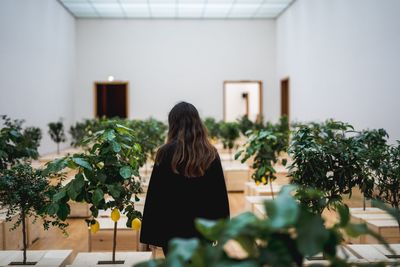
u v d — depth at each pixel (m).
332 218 5.13
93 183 2.73
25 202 3.05
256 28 15.46
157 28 15.27
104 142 2.81
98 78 15.19
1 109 8.41
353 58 8.51
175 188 2.37
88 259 3.27
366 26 7.86
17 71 9.38
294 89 13.12
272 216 1.07
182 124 2.42
